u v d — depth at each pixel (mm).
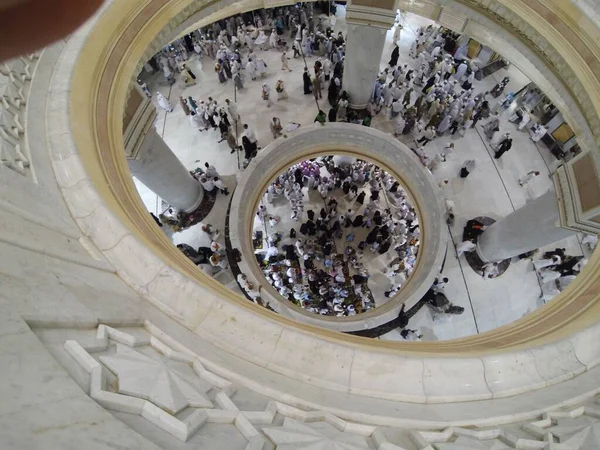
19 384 1636
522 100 14836
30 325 2061
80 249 3455
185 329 3420
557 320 4762
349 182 15031
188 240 12969
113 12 6617
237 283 11883
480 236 12562
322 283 13219
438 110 14000
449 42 16297
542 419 3186
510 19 8367
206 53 17078
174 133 15117
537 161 14234
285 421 2658
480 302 12008
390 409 3117
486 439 2949
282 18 17359
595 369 3697
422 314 11781
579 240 13039
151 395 2303
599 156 7262
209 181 13125
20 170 3621
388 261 13898
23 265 2434
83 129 4684
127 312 3082
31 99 4633
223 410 2490
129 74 6746
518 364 3551
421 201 13031
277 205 15047
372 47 11734
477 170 13992
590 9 7121
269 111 15164
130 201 4715
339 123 13281
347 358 3357
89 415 1746
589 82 7285
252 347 3383
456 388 3365
